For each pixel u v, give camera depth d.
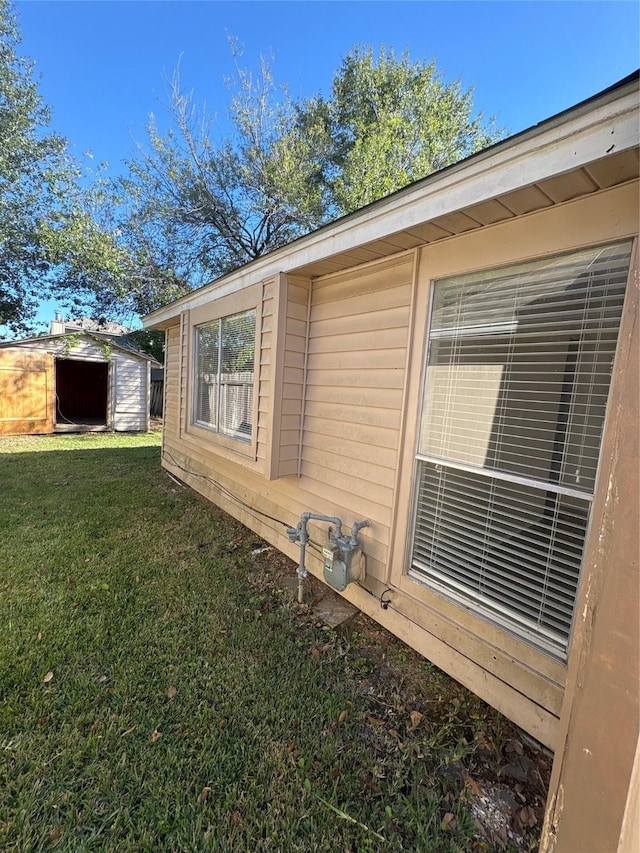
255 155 11.30
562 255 1.75
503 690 1.99
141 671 2.22
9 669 2.19
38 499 5.25
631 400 0.87
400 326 2.51
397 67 11.60
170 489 5.93
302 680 2.21
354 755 1.79
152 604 2.91
